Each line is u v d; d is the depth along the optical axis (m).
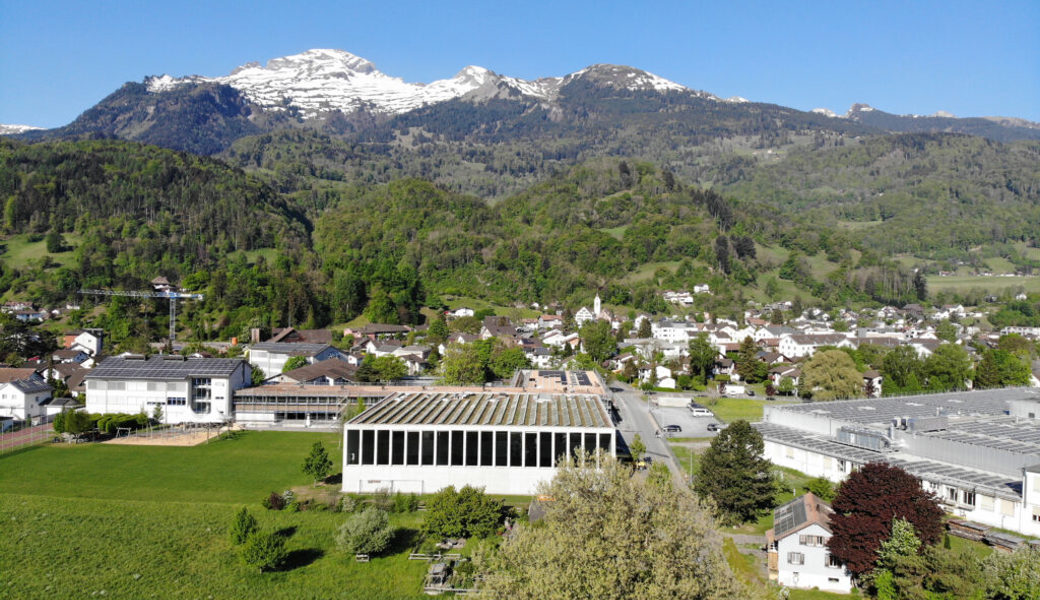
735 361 166.12
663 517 35.91
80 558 55.06
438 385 129.88
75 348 165.62
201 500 69.00
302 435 101.56
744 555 54.75
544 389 115.31
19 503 66.88
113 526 61.53
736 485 61.56
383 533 55.50
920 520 47.72
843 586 49.50
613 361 178.50
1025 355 166.75
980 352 182.88
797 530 50.09
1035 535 57.69
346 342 197.62
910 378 133.25
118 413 104.88
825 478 70.62
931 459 73.38
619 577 33.66
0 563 53.81
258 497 70.12
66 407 114.38
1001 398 110.06
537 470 70.62
